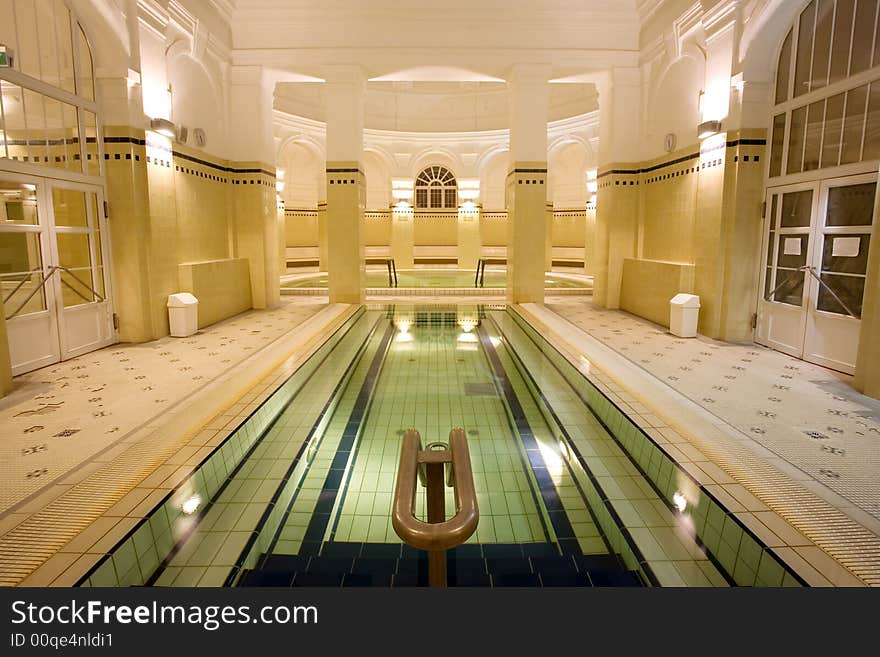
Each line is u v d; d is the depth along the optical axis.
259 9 7.53
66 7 4.78
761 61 5.36
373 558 2.31
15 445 3.04
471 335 6.92
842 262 4.61
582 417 3.89
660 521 2.54
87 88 5.08
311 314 7.66
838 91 4.61
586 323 7.01
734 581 2.13
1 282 4.20
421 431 3.75
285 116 12.55
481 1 7.57
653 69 7.43
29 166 4.42
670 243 7.09
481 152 14.66
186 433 3.21
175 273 6.18
